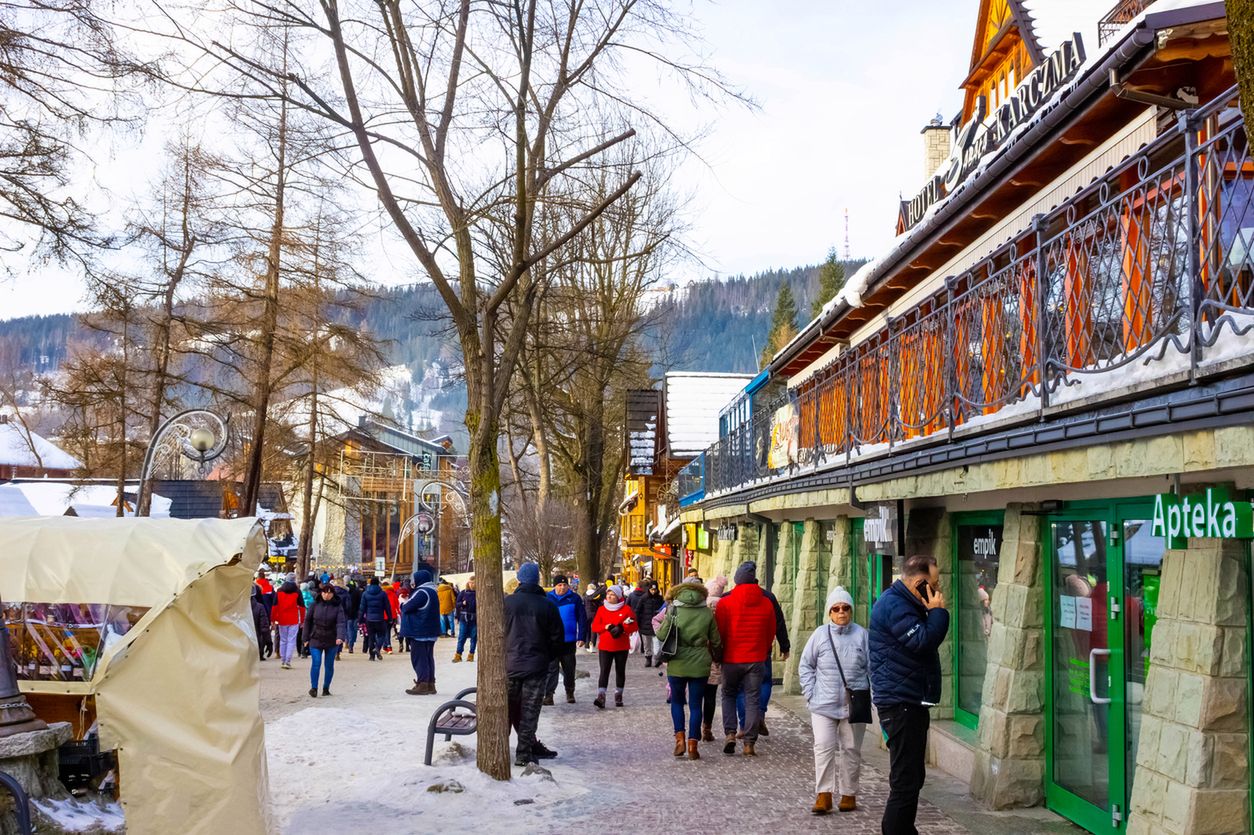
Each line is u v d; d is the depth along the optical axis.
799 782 9.97
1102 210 6.41
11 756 5.71
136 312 23.66
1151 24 7.18
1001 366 8.16
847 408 12.55
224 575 6.46
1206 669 5.74
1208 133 7.57
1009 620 8.84
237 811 6.30
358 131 9.03
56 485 29.47
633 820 8.38
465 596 23.00
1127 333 6.42
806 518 17.00
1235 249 5.25
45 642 6.80
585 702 16.52
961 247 12.70
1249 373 4.64
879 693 7.11
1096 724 7.77
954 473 8.58
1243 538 5.59
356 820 8.02
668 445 41.69
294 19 8.92
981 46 16.73
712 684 12.26
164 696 6.16
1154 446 5.46
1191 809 5.66
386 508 64.00
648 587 23.25
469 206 10.83
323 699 16.17
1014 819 8.28
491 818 8.27
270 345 25.89
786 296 96.06
